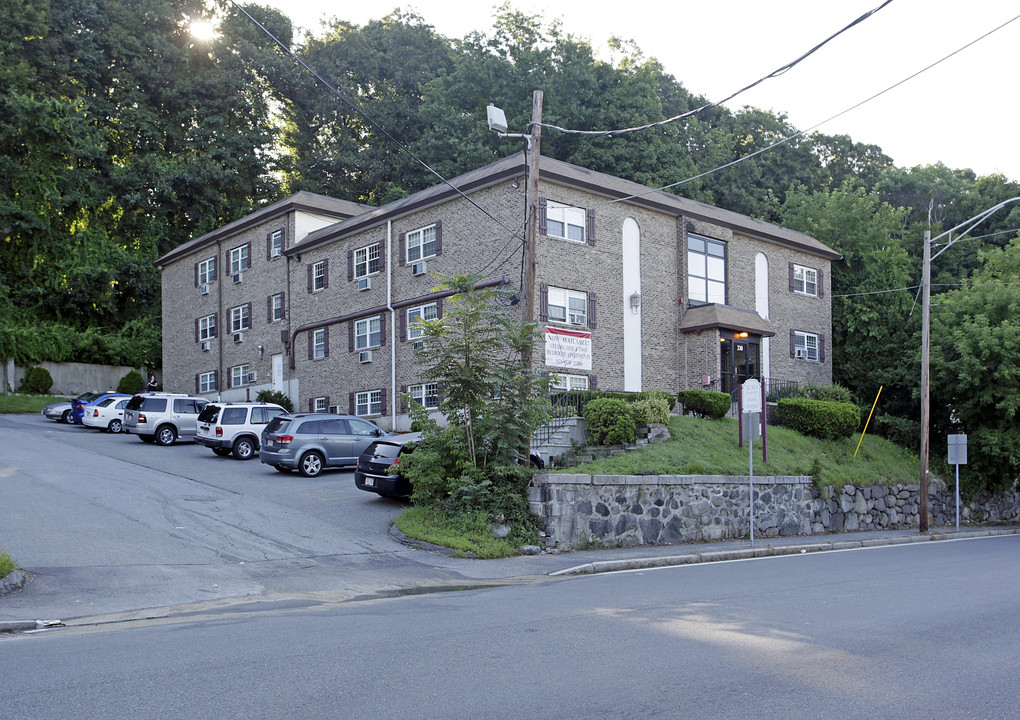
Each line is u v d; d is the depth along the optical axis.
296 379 36.28
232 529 15.57
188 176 53.53
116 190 52.66
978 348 29.75
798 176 59.84
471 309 16.81
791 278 36.00
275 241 38.16
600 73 45.28
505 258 27.17
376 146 59.19
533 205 17.52
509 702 5.72
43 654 7.25
